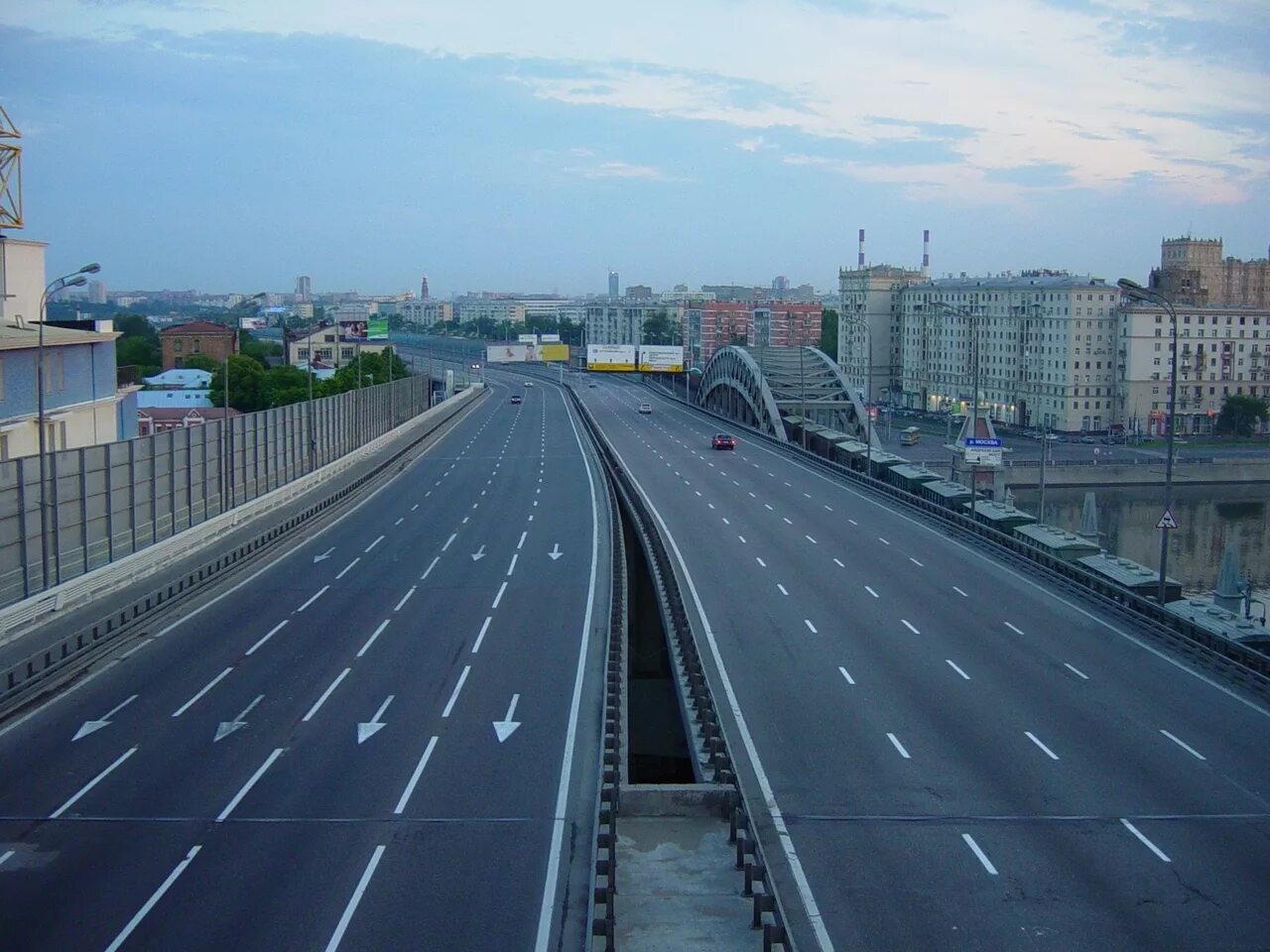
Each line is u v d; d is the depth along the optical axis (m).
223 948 18.38
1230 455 132.88
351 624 40.75
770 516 66.81
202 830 23.06
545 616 42.12
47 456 40.50
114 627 38.38
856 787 26.05
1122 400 157.62
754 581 48.66
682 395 183.50
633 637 54.75
